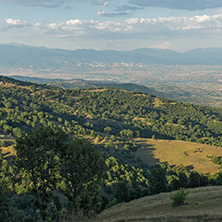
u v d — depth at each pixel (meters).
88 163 36.69
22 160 35.62
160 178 73.88
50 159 37.56
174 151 182.62
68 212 36.38
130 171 122.81
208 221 26.84
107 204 63.94
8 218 31.62
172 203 40.38
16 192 74.62
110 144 173.75
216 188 58.03
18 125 170.38
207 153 181.38
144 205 49.28
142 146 193.25
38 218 46.25
